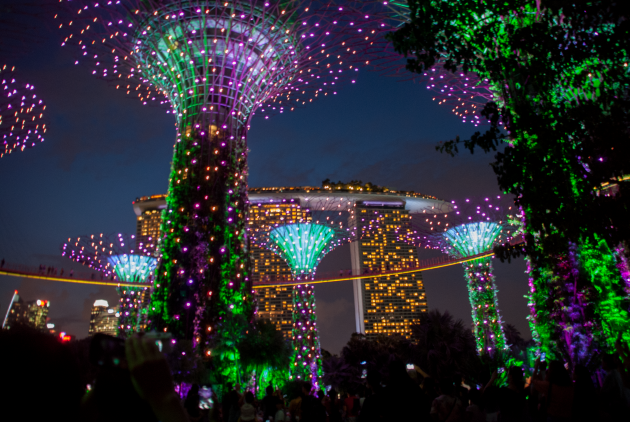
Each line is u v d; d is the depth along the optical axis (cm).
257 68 3634
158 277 3189
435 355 3525
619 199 898
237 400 1377
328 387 5734
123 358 196
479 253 3997
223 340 2873
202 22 3388
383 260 19988
